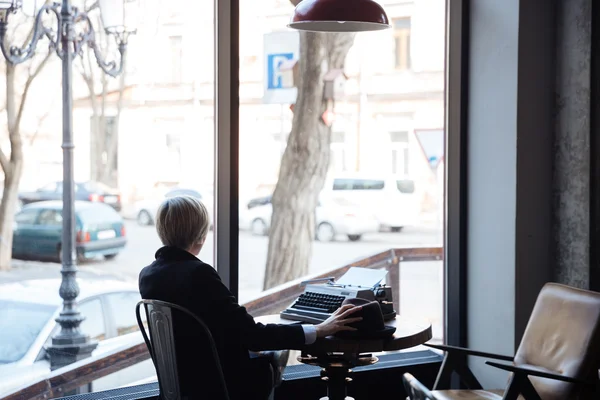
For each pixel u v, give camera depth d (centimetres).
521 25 372
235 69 353
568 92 377
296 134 384
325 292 304
